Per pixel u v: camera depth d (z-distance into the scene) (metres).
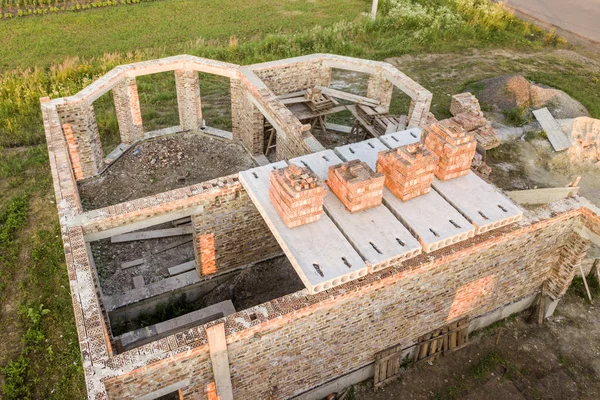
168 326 10.42
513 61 24.22
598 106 20.28
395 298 8.98
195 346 7.30
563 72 23.34
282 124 13.25
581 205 10.12
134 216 9.51
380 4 30.39
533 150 17.77
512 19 28.23
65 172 10.62
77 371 10.37
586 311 12.16
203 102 20.00
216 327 7.18
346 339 9.13
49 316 11.41
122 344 9.94
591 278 12.84
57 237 13.40
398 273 8.30
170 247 13.11
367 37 25.92
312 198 8.03
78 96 13.96
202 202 10.20
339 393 10.20
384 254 7.94
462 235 8.45
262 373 8.58
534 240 10.05
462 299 10.30
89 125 14.48
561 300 12.33
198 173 15.92
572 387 10.55
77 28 27.02
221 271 12.10
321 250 7.91
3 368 10.35
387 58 24.05
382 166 9.12
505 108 19.91
